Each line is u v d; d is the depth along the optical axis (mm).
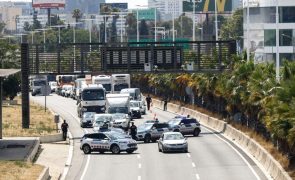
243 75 117125
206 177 75062
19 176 71562
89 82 174375
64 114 169250
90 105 146375
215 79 141750
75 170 82375
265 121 85750
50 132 117750
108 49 127938
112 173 79500
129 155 94562
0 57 197250
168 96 193000
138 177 76188
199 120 145625
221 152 95312
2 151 93312
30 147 96688
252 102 100875
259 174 76500
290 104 76688
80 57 132750
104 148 96250
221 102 133625
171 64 129750
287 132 74812
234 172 78125
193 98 164250
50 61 130000
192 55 133375
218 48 128500
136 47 128500
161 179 74500
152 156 92938
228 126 118562
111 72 128000
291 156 72688
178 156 92188
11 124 127938
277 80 101125
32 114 158500
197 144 104812
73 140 112938
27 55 122750
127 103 142875
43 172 73938
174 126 114438
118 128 115562
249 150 96000
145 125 111688
